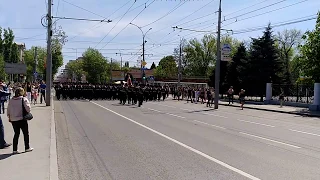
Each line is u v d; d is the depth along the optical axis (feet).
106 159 28.86
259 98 157.17
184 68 279.69
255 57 142.41
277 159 29.14
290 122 65.87
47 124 49.60
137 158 29.19
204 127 51.29
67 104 102.42
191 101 133.18
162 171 24.80
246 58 152.35
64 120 59.26
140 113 75.05
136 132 44.86
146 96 131.54
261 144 36.73
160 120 60.70
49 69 87.81
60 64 250.57
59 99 130.41
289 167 26.25
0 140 31.68
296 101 113.80
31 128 45.32
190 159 28.78
